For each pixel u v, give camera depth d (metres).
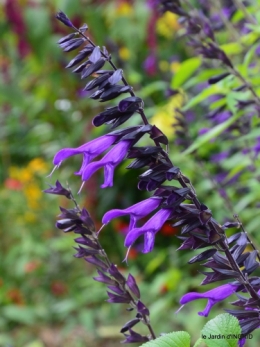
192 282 1.45
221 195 1.05
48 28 1.79
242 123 0.92
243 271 0.60
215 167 1.35
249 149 1.00
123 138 0.58
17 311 1.68
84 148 0.59
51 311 1.73
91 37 1.88
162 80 1.88
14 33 1.84
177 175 0.58
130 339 0.67
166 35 2.23
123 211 0.58
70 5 1.78
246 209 1.37
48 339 1.64
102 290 1.67
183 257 1.54
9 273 1.98
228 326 0.55
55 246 1.83
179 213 0.58
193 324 1.33
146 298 1.57
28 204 2.10
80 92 1.93
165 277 1.45
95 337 1.60
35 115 2.44
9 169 2.59
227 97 0.83
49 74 2.04
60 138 2.35
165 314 1.46
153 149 0.58
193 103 0.88
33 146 2.54
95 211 1.96
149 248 0.57
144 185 0.59
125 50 2.07
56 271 1.90
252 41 0.93
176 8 0.90
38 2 1.85
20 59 2.12
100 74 0.60
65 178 2.13
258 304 0.59
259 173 1.00
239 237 0.61
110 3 2.04
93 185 1.95
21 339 1.65
